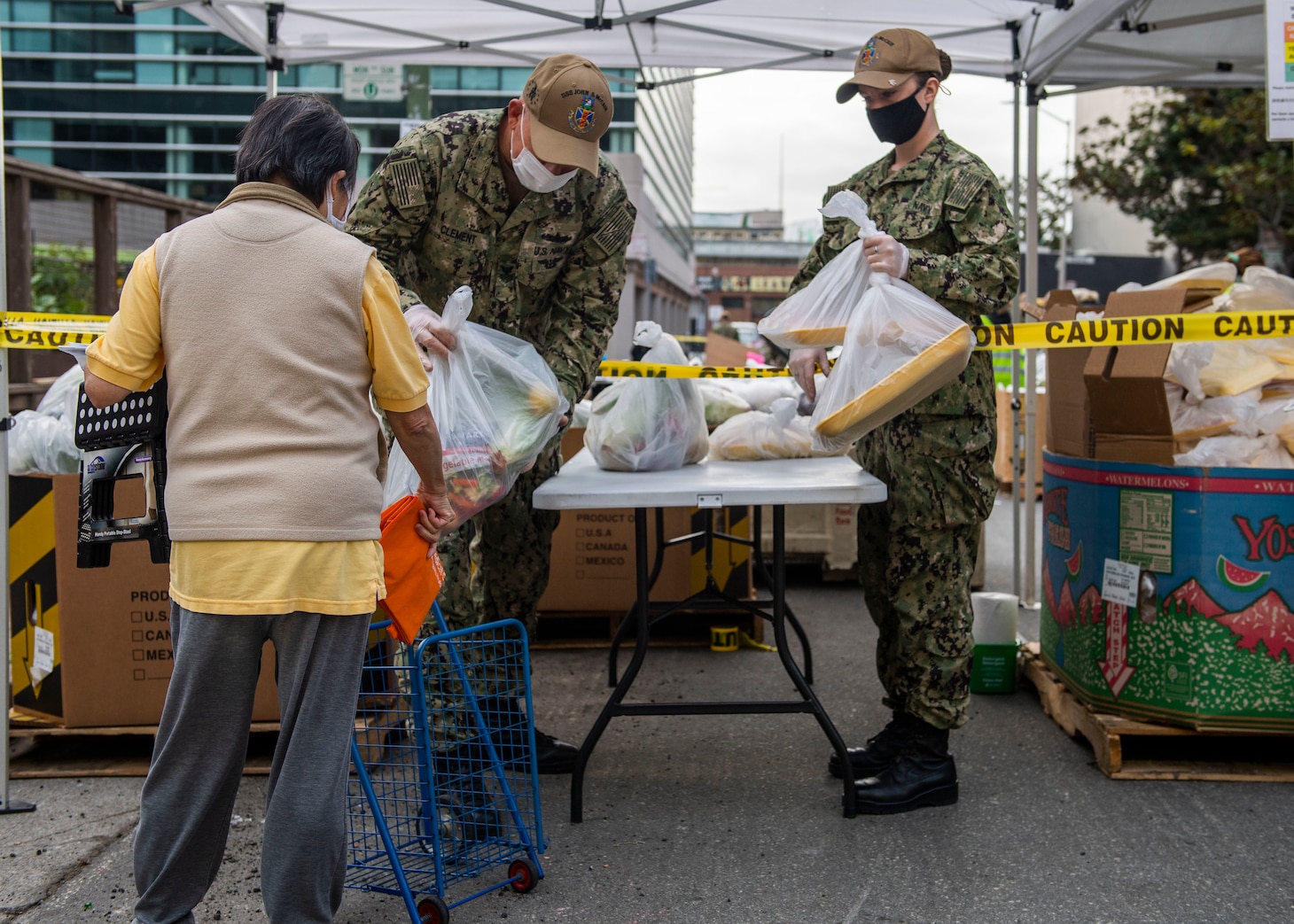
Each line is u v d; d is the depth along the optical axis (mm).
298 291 1795
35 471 3354
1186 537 2992
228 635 1788
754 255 66250
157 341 1838
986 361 2820
